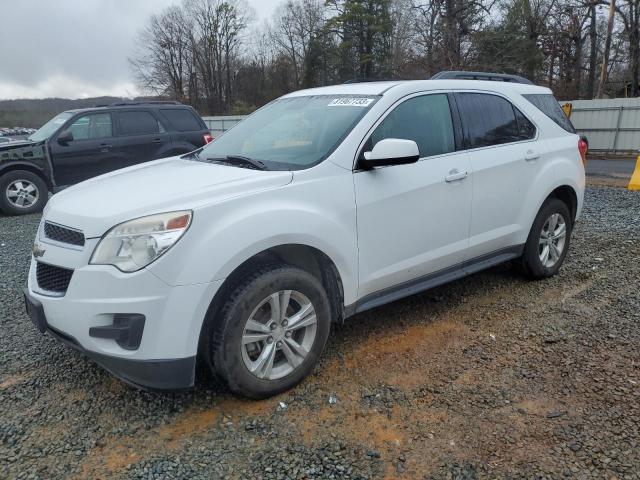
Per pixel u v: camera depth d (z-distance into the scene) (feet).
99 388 10.71
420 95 12.81
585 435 8.84
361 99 12.37
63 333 9.42
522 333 12.80
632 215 25.86
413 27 108.06
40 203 32.27
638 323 13.08
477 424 9.27
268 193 9.91
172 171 11.66
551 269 16.43
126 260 8.79
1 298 16.03
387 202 11.49
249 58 210.18
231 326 9.34
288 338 10.25
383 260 11.67
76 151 31.50
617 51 115.96
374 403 9.99
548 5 109.81
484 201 13.66
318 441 8.92
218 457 8.57
